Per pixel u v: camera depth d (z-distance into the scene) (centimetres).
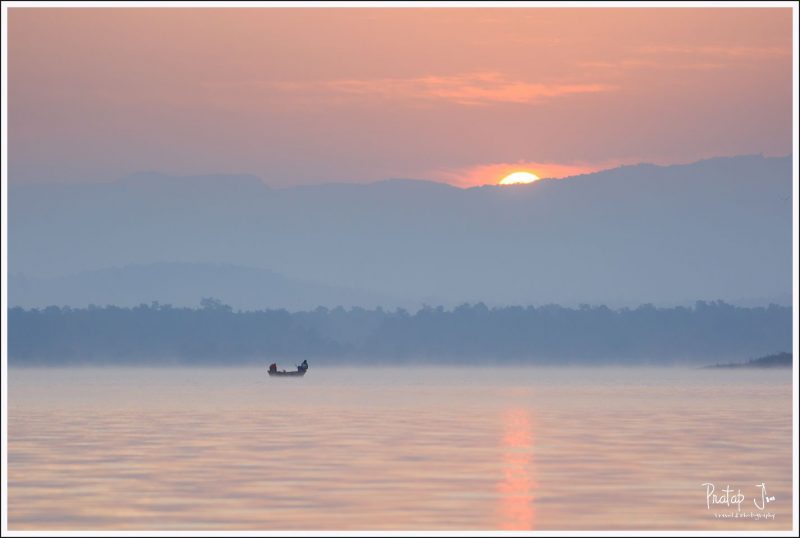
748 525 15538
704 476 19412
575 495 17600
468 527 15425
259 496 17512
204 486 18375
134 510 16438
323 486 18388
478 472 19975
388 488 18212
